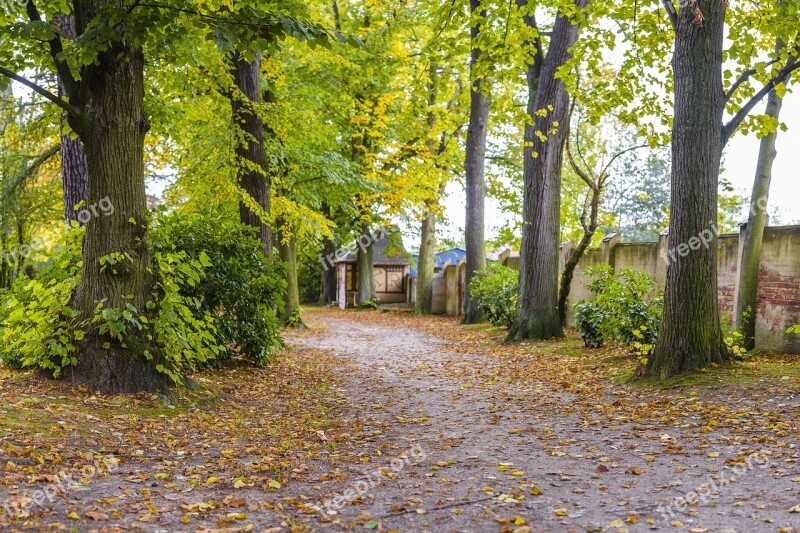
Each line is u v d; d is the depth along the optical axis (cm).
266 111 1577
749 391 833
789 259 1230
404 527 445
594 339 1432
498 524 446
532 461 620
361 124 2464
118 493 497
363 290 3928
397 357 1584
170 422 736
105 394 771
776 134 1242
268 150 1797
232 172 1578
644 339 1223
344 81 2262
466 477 572
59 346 768
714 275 984
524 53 1221
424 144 2792
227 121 1541
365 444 713
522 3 1617
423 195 2684
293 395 1030
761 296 1278
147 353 803
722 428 691
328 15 2428
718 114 973
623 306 1274
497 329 2122
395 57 2283
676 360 974
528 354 1484
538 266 1702
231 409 871
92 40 698
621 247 1791
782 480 509
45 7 841
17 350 817
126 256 788
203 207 1222
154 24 708
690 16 959
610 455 627
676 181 982
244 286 1155
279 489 538
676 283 983
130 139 798
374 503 502
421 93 1520
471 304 2530
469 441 715
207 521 452
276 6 778
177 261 870
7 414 634
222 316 1145
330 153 2186
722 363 974
